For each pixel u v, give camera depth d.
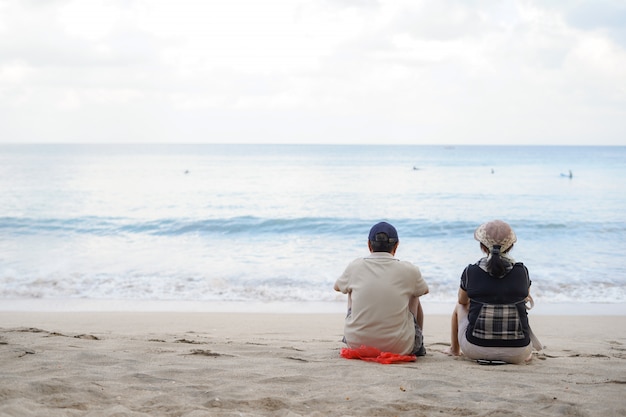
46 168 67.94
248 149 184.62
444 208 30.17
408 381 4.02
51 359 4.48
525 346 4.80
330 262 16.28
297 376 4.10
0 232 22.12
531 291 12.64
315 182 48.47
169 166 74.62
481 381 4.11
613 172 62.69
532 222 24.11
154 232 22.45
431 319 9.91
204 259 16.70
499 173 61.44
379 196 36.44
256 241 20.62
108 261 16.17
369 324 4.95
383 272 5.03
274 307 11.12
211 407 3.32
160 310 10.74
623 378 4.28
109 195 36.38
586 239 20.72
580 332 8.77
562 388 3.92
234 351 5.30
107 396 3.46
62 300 11.61
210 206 31.06
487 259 4.91
